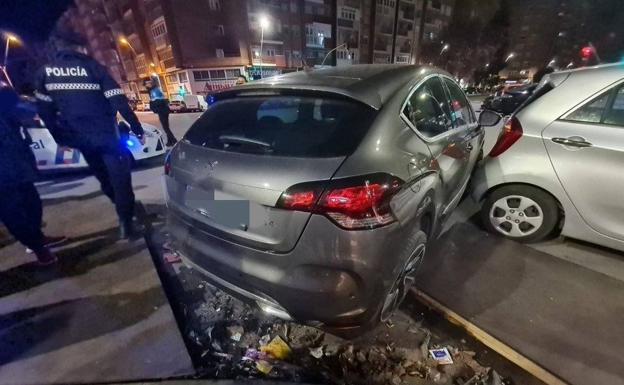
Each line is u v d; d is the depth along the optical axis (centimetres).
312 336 178
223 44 3138
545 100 229
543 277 217
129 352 166
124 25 3678
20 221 221
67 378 153
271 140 149
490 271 225
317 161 132
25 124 409
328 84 161
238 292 157
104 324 185
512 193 251
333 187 126
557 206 239
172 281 224
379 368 159
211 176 149
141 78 3941
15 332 179
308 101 162
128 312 194
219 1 3005
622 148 200
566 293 202
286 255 134
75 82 223
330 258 129
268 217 134
